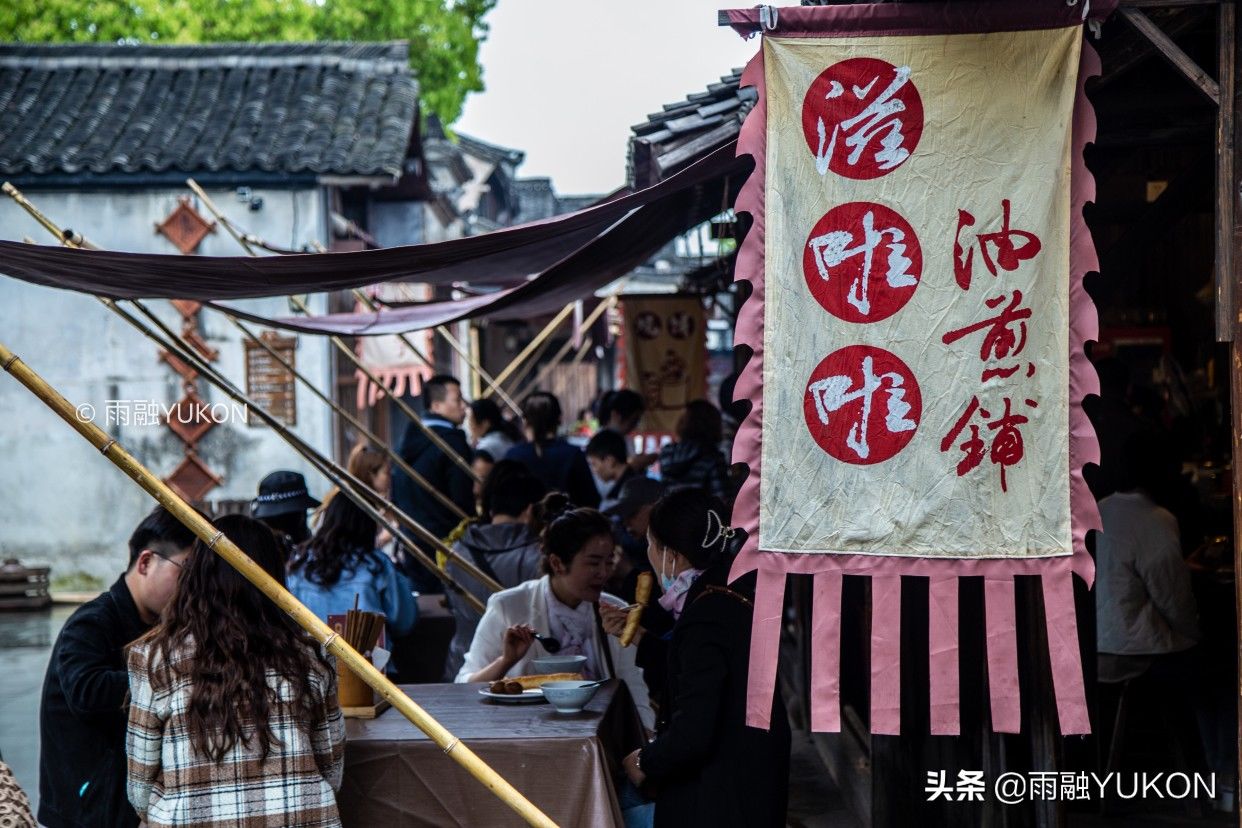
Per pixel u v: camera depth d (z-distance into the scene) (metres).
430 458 8.50
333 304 12.39
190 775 3.33
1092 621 5.34
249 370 12.28
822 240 3.48
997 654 3.42
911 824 4.93
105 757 3.79
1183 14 3.92
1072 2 3.37
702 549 3.85
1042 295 3.44
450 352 17.00
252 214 12.33
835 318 3.48
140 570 3.93
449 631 6.58
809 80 3.47
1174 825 5.62
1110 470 6.33
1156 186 7.46
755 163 3.50
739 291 8.62
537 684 4.47
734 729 3.66
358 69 13.79
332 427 12.30
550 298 7.10
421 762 3.88
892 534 3.46
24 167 11.98
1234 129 3.46
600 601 4.92
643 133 5.38
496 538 6.30
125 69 13.76
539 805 3.86
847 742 6.31
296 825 3.38
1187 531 6.89
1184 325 8.45
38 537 12.71
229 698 3.32
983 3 3.40
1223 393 7.80
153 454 12.52
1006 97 3.43
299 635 3.49
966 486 3.45
